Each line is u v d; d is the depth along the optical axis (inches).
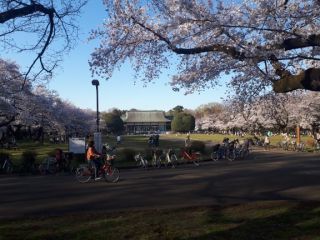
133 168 1018.7
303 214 375.2
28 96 1722.4
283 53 392.8
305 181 653.9
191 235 307.0
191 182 674.2
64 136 2834.6
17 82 898.7
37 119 2031.3
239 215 377.7
